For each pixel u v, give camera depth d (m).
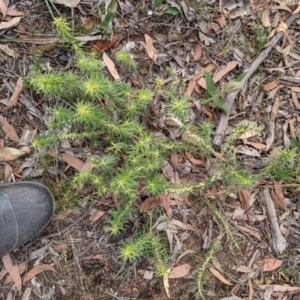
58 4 0.68
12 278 0.67
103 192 0.62
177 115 0.58
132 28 0.70
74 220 0.68
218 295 0.70
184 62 0.71
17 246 0.65
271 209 0.71
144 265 0.69
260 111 0.72
